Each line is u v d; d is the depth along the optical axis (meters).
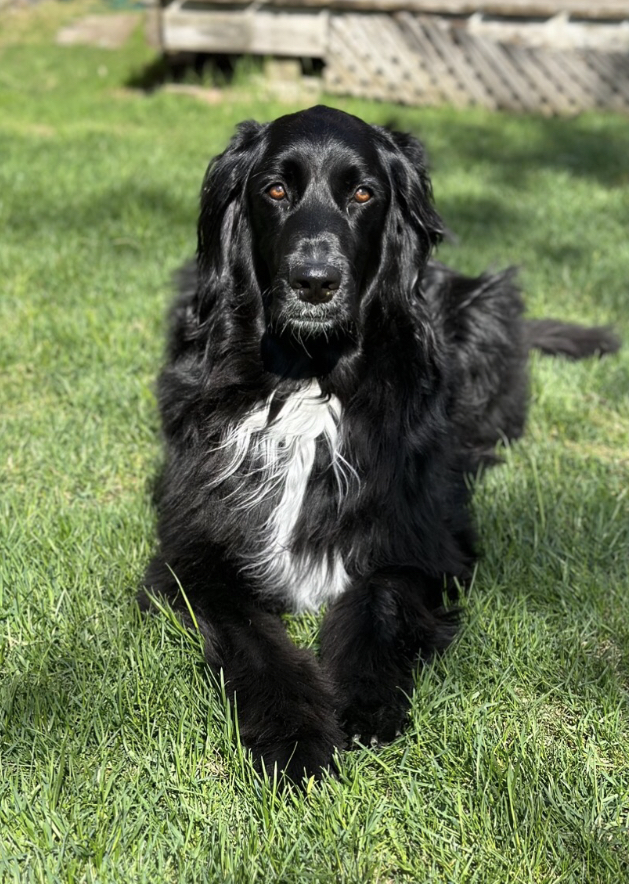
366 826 2.25
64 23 16.80
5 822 2.26
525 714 2.65
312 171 3.13
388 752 2.54
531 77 11.71
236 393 3.31
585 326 5.37
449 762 2.48
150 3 11.76
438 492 3.41
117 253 6.37
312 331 3.03
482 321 4.36
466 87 11.80
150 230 6.67
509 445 4.49
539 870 2.18
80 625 2.94
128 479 3.99
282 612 3.22
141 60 13.53
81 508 3.65
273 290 3.05
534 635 2.94
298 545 3.23
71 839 2.20
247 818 2.31
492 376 4.39
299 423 3.27
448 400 3.71
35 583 3.13
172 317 4.11
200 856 2.17
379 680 2.73
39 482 3.82
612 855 2.18
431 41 11.59
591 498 3.82
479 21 11.77
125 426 4.29
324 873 2.13
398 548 3.22
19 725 2.55
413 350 3.40
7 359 4.88
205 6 11.79
